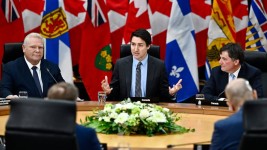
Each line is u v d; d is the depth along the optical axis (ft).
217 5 45.80
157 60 38.50
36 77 36.96
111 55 46.80
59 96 20.62
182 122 30.12
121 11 47.62
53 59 45.44
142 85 37.96
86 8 46.50
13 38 45.11
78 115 31.65
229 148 20.67
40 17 46.83
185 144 23.97
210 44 45.98
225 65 36.19
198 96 34.73
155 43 47.60
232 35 45.88
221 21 45.83
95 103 34.45
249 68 36.60
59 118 19.19
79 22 47.16
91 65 46.24
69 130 19.04
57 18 45.50
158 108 27.68
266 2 48.32
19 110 19.66
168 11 47.34
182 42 45.55
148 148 23.57
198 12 47.32
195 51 45.70
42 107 19.43
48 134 19.22
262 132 18.97
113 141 25.11
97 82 46.34
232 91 21.49
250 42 46.85
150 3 47.34
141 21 45.78
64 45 45.57
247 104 19.17
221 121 21.11
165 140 25.38
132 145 24.03
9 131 19.58
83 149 20.52
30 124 19.35
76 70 48.75
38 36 36.91
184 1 45.50
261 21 46.75
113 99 38.11
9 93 35.70
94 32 46.32
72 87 20.99
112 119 27.04
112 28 47.83
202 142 24.48
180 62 45.57
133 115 26.55
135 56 37.93
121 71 38.22
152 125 26.37
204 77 49.62
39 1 46.91
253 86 36.09
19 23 45.21
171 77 45.65
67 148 19.20
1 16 44.83
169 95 37.81
